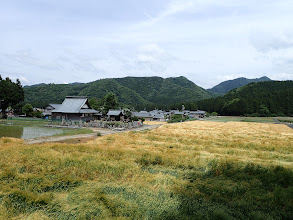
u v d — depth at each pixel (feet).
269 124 198.29
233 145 66.59
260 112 379.14
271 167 35.32
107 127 137.39
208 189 27.58
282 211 22.58
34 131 111.14
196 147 58.54
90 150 46.73
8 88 204.13
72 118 190.70
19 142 62.75
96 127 140.05
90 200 24.84
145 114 303.48
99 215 21.83
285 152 58.03
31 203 24.18
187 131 113.19
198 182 30.25
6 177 30.48
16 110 239.91
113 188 27.89
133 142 66.95
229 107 414.41
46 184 28.76
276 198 24.75
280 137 93.71
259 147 63.98
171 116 323.37
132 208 22.90
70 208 23.20
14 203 23.95
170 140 76.64
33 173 32.89
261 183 29.37
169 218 21.33
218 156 45.62
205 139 80.59
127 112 226.38
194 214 21.88
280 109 385.50
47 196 25.38
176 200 24.85
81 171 33.76
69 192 27.17
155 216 21.65
